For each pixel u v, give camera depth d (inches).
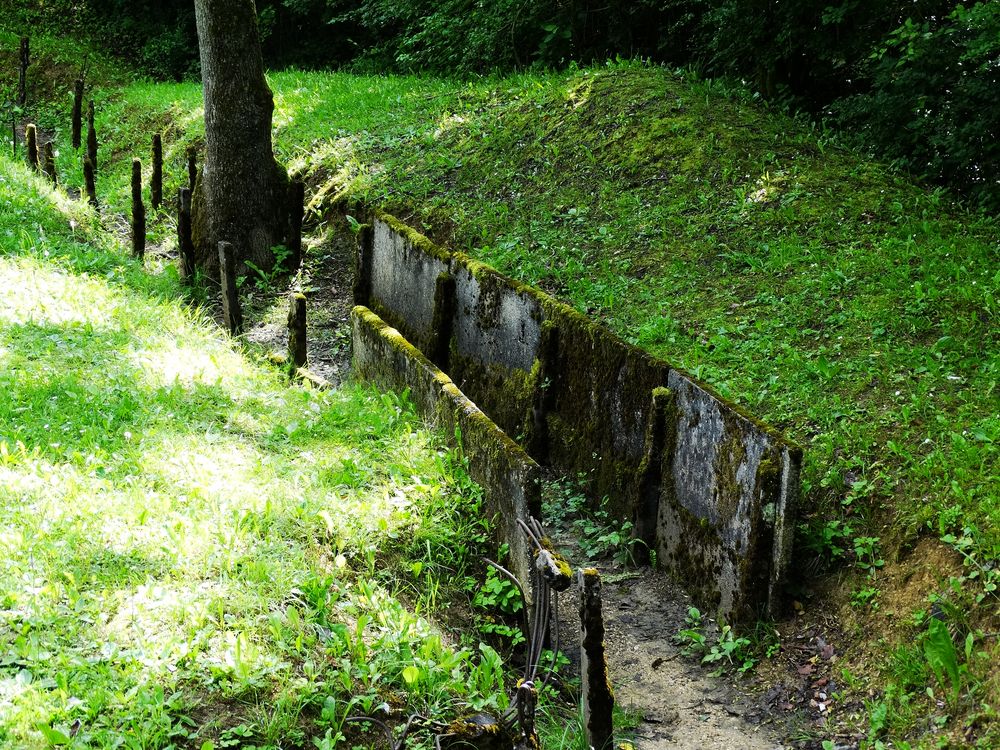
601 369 282.7
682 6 602.9
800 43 472.1
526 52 667.4
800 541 237.6
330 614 198.4
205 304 421.7
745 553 228.4
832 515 240.2
